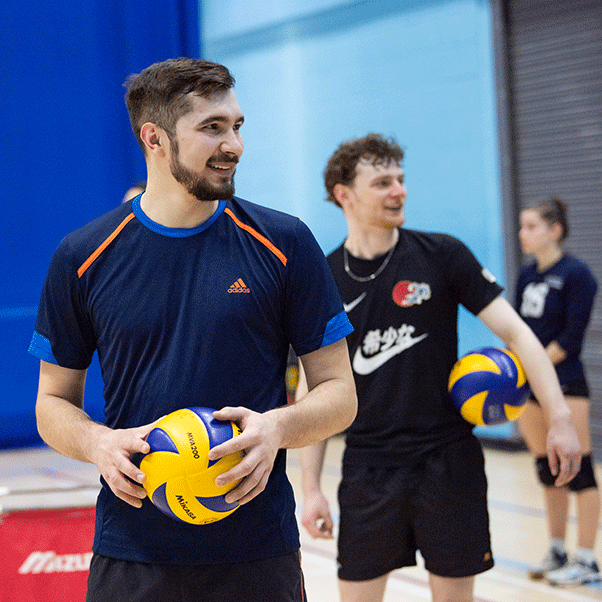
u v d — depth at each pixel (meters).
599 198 9.76
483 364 3.63
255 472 2.12
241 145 2.24
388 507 3.69
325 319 2.46
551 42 10.02
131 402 2.40
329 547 6.82
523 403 3.66
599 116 9.66
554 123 10.09
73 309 2.46
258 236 2.43
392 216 3.76
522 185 10.49
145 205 2.45
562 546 5.91
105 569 2.45
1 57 11.38
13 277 11.50
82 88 12.01
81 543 4.40
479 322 10.55
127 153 12.44
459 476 3.65
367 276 3.84
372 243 3.86
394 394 3.72
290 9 12.38
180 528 2.36
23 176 11.56
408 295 3.75
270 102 12.84
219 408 2.35
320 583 5.86
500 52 10.36
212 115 2.18
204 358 2.34
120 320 2.37
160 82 2.22
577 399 5.94
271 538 2.40
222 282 2.37
